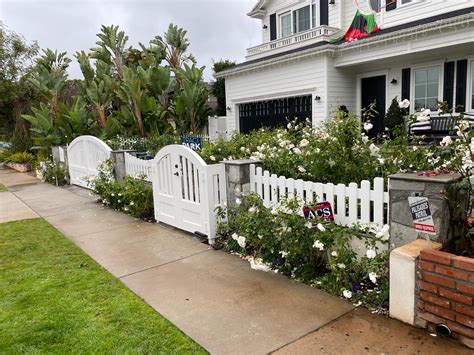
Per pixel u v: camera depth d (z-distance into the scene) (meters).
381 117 11.93
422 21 10.11
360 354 2.60
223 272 4.18
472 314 2.54
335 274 3.48
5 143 24.16
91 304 3.48
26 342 2.87
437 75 10.38
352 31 11.41
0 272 4.38
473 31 8.53
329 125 5.06
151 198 6.82
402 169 3.89
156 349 2.75
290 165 4.80
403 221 3.18
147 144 10.30
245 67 13.79
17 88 22.39
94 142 9.73
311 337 2.84
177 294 3.66
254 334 2.91
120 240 5.57
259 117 14.36
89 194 9.54
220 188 5.19
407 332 2.83
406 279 2.88
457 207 2.99
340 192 3.87
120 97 12.72
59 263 4.64
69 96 18.73
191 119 14.13
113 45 15.90
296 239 3.85
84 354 2.71
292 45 13.48
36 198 9.68
